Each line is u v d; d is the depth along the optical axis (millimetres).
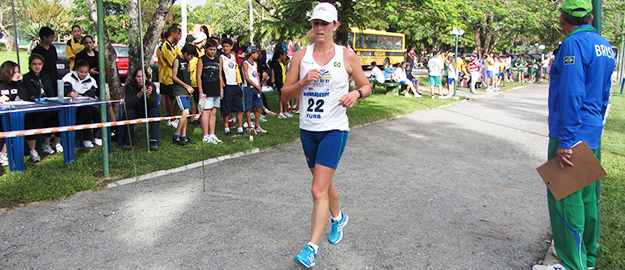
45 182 4996
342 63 3242
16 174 5168
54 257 3477
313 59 3268
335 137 3283
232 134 7906
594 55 2891
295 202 4762
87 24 31703
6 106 5328
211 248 3656
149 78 6984
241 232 3973
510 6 25047
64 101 5875
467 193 5160
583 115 2992
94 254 3539
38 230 3957
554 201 3121
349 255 3559
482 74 22250
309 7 9500
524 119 11508
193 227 4074
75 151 6367
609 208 4445
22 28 32031
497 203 4832
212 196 4922
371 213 4461
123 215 4336
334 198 3627
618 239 3729
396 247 3705
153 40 6820
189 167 6062
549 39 30109
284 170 6031
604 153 7070
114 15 31703
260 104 8273
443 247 3717
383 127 9688
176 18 31625
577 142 2990
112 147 6672
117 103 6957
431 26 12039
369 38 33000
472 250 3670
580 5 2943
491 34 26297
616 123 10516
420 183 5531
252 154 6949
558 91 3076
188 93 7098
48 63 7352
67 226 4059
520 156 7188
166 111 8430
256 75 8195
